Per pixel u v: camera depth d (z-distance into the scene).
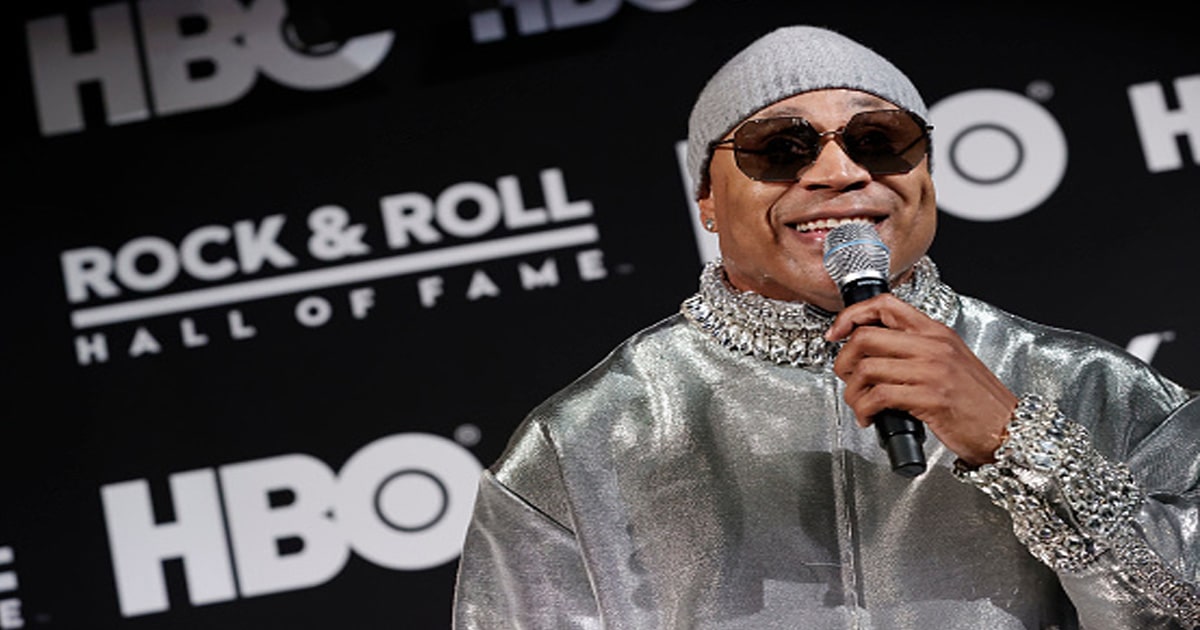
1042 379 5.41
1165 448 5.23
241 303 11.63
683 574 5.36
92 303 11.68
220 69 12.01
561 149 11.77
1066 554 4.79
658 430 5.52
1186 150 11.52
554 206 11.70
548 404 5.71
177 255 11.73
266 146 11.86
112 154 11.90
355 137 11.84
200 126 11.92
